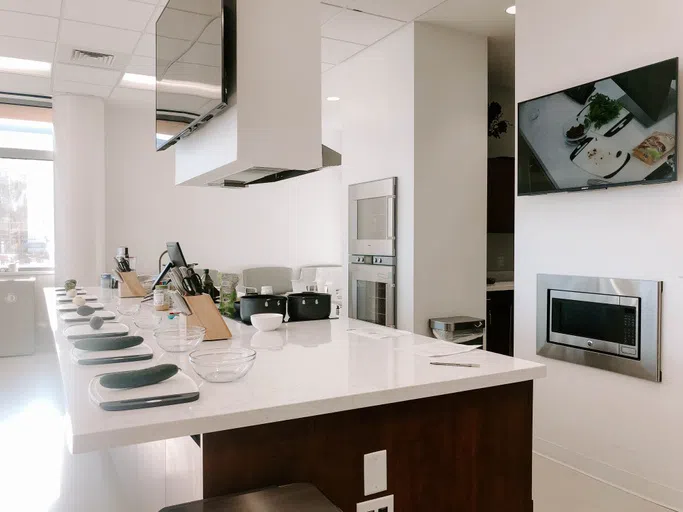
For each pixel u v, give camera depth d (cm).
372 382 150
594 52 281
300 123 227
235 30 213
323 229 781
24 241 641
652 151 246
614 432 275
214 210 702
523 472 180
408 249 407
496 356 187
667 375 250
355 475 149
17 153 628
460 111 423
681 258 243
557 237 304
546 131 300
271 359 180
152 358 177
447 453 165
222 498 120
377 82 441
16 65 505
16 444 335
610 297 272
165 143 291
